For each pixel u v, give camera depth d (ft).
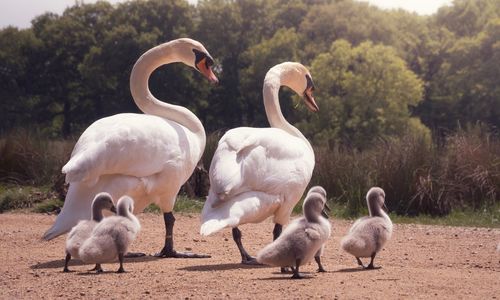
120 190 30.42
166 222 33.01
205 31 212.64
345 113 170.30
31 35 211.20
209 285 24.64
